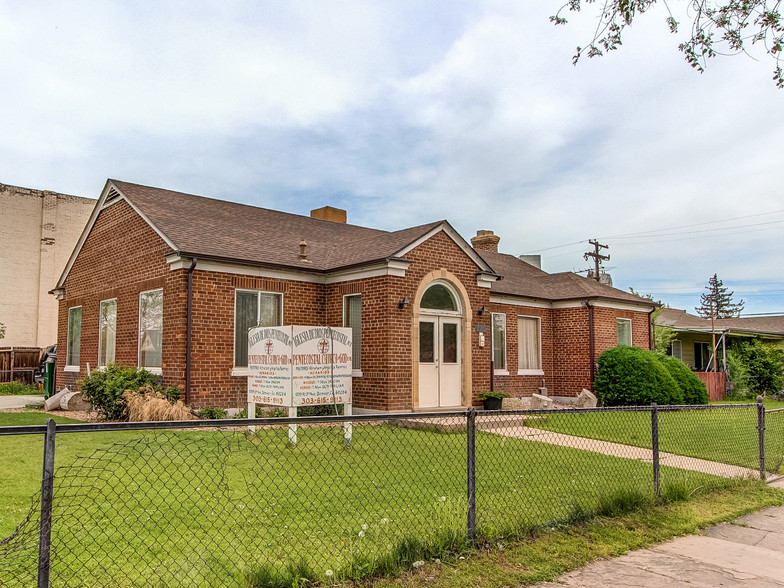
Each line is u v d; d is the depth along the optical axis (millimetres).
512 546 5297
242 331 13875
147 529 5137
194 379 12758
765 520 6746
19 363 26609
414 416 5016
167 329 13258
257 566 4312
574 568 4926
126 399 12070
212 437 9977
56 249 29875
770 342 33250
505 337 19703
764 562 5277
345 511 5945
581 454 10117
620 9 6824
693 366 32031
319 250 16844
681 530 6117
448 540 5066
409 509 6086
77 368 17625
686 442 12133
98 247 16984
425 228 14781
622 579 4730
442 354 14797
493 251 26047
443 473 8055
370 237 16750
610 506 6453
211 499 6121
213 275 13312
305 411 13109
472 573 4613
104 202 16750
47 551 3342
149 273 14211
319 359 9977
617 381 18484
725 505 7227
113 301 16109
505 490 7227
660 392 17734
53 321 29531
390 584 4293
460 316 15188
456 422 12359
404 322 13844
